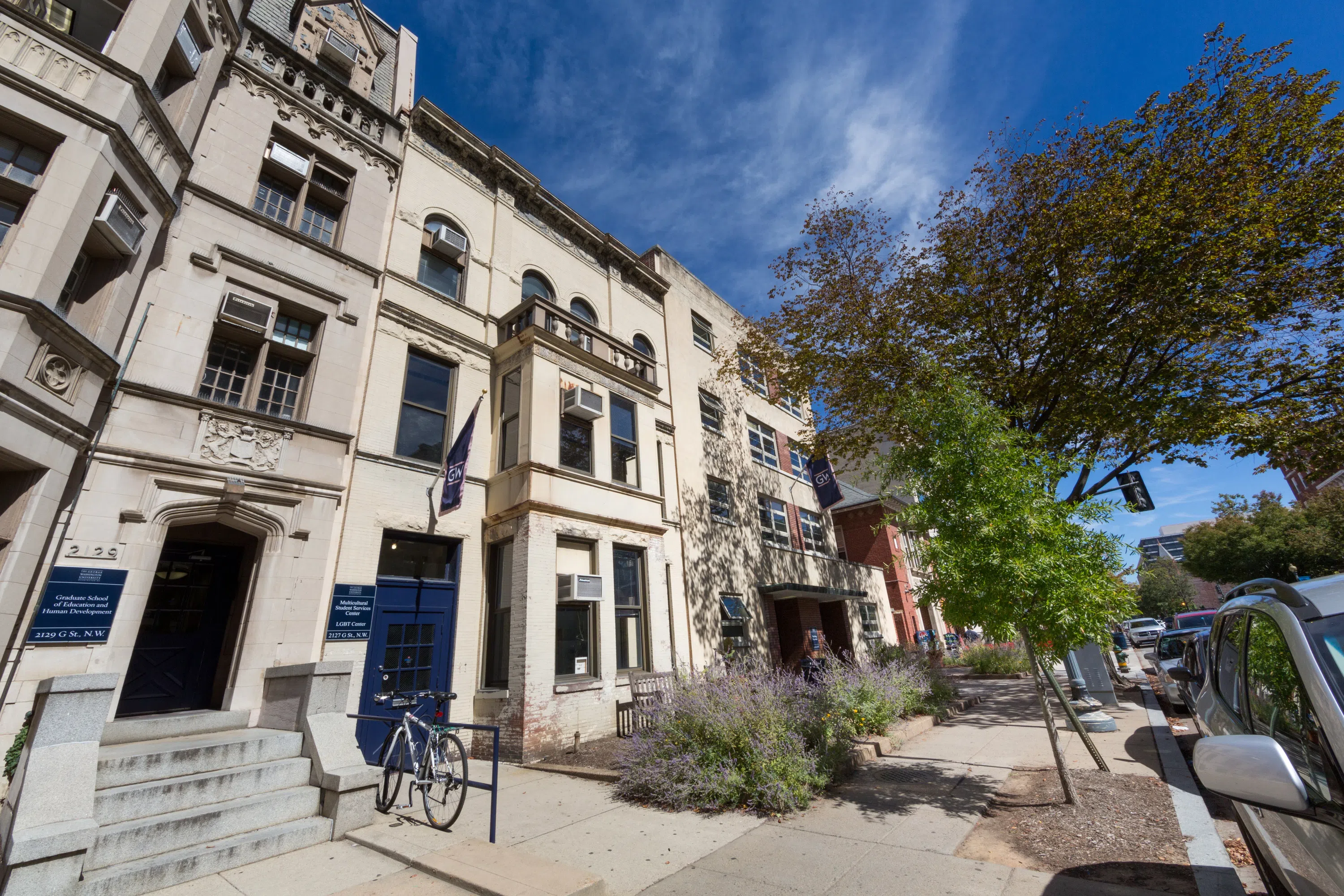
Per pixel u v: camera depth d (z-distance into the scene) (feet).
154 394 24.59
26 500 19.81
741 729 22.33
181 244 27.40
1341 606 8.71
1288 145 35.63
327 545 28.58
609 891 14.71
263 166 32.81
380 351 34.14
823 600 68.80
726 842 17.65
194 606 26.35
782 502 70.74
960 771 24.04
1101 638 19.53
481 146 44.91
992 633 20.42
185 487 24.66
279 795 18.26
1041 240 39.99
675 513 52.54
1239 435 38.78
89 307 22.81
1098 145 39.83
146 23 24.82
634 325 57.26
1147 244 35.96
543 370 37.63
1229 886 12.50
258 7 35.88
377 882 14.80
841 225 48.11
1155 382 41.19
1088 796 19.51
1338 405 36.91
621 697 36.06
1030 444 33.19
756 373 77.15
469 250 42.09
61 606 20.65
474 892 13.97
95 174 21.89
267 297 30.01
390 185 38.45
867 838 17.33
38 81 21.34
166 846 15.57
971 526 20.43
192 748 18.30
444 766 19.67
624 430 43.11
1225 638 13.00
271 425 27.96
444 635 32.68
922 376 42.16
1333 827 6.73
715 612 52.49
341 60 38.96
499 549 35.86
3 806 15.69
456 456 32.73
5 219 20.49
